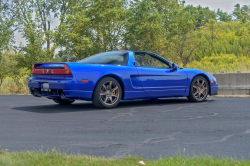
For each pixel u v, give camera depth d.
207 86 8.22
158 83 7.30
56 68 6.24
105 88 6.60
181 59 16.56
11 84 13.02
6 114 5.97
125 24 14.55
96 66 6.46
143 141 3.82
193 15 16.62
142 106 7.15
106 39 14.89
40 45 12.73
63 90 6.09
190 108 6.80
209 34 23.98
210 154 3.22
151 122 5.11
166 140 3.88
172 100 8.56
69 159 2.78
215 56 20.72
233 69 15.11
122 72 6.73
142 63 7.21
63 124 4.94
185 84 7.79
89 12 15.10
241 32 23.70
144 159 2.83
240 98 9.03
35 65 6.71
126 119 5.39
